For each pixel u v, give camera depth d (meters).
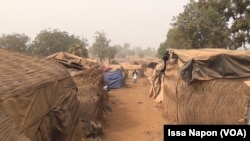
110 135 14.54
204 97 15.59
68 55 22.34
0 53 9.56
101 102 17.14
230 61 15.67
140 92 31.16
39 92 7.69
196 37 34.53
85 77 15.25
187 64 15.49
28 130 6.86
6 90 6.21
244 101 15.02
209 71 15.53
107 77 34.50
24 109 6.66
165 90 19.31
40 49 63.75
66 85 10.29
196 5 35.12
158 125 16.80
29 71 8.55
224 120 15.34
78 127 10.56
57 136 8.85
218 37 33.69
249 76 15.57
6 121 5.61
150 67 55.00
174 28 35.81
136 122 17.55
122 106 22.81
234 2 35.03
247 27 33.22
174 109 17.12
